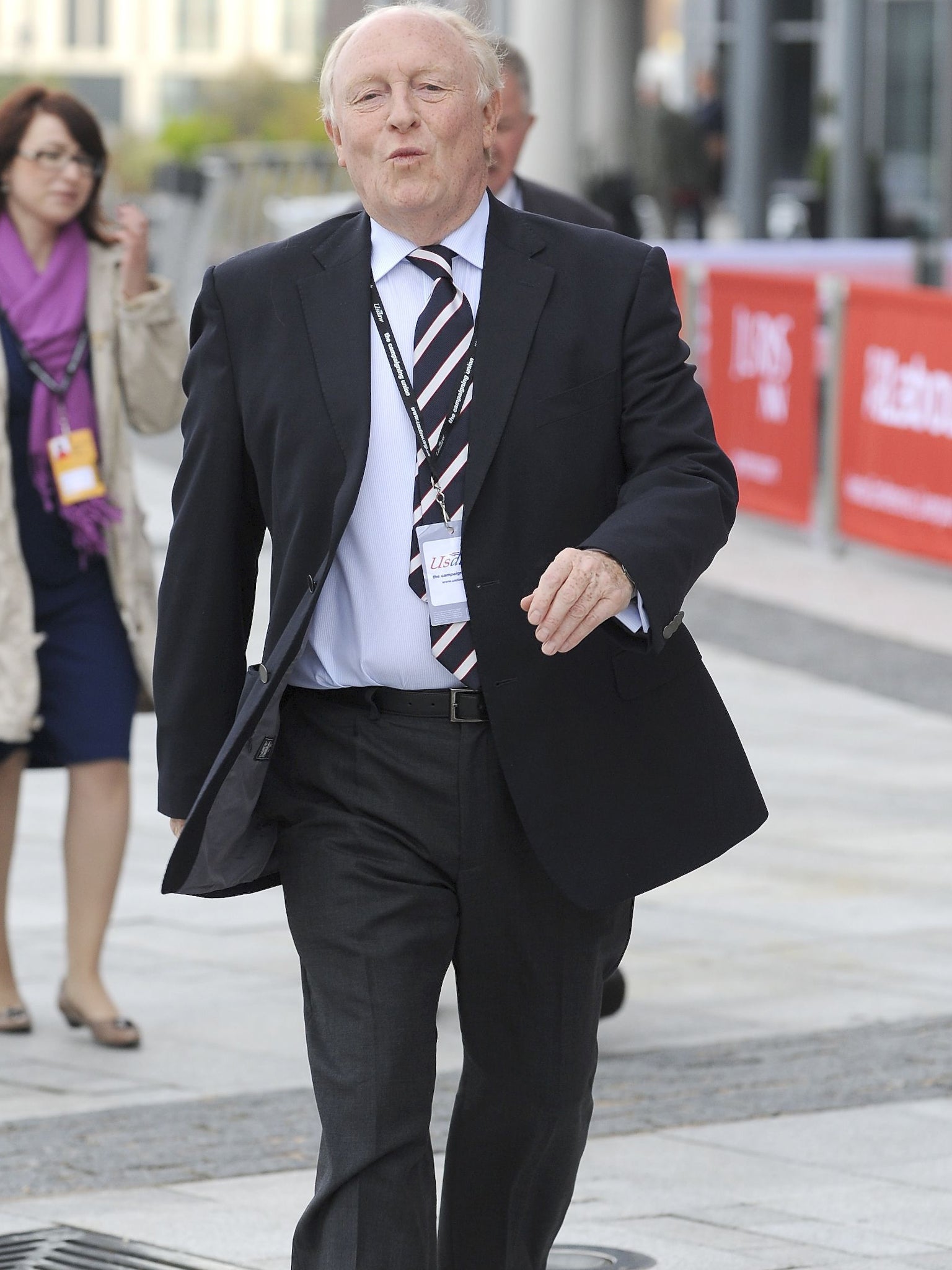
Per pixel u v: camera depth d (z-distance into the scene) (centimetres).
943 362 2564
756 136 5878
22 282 1216
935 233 5797
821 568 2847
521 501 716
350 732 730
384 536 723
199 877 742
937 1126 1094
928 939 1455
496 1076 749
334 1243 696
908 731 2094
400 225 735
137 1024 1282
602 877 716
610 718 722
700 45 7831
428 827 724
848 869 1633
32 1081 1180
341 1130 706
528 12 3197
